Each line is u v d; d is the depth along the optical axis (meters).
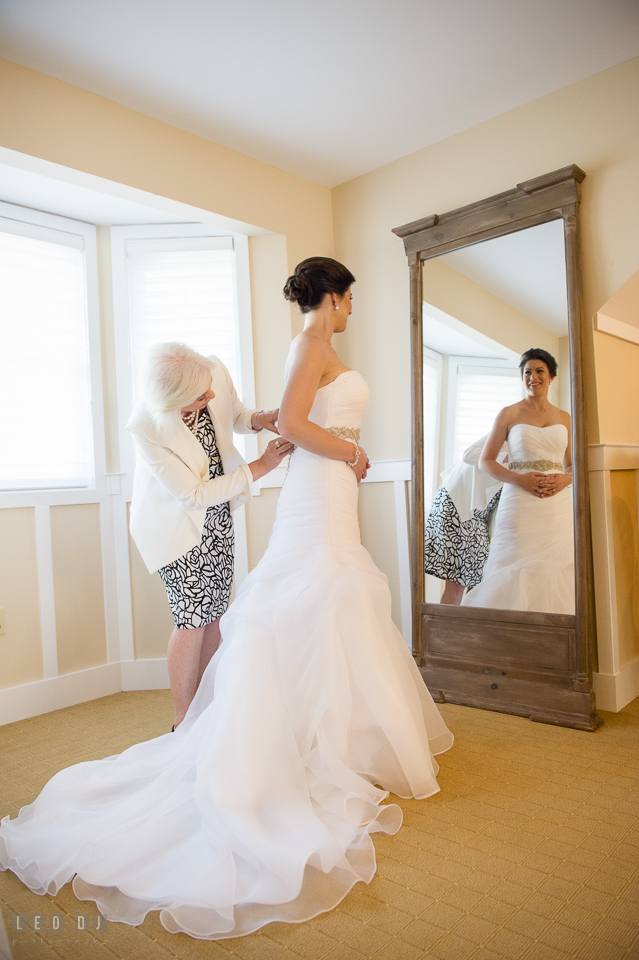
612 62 2.72
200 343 3.59
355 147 3.37
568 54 2.67
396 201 3.52
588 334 2.82
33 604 3.16
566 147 2.89
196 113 3.02
